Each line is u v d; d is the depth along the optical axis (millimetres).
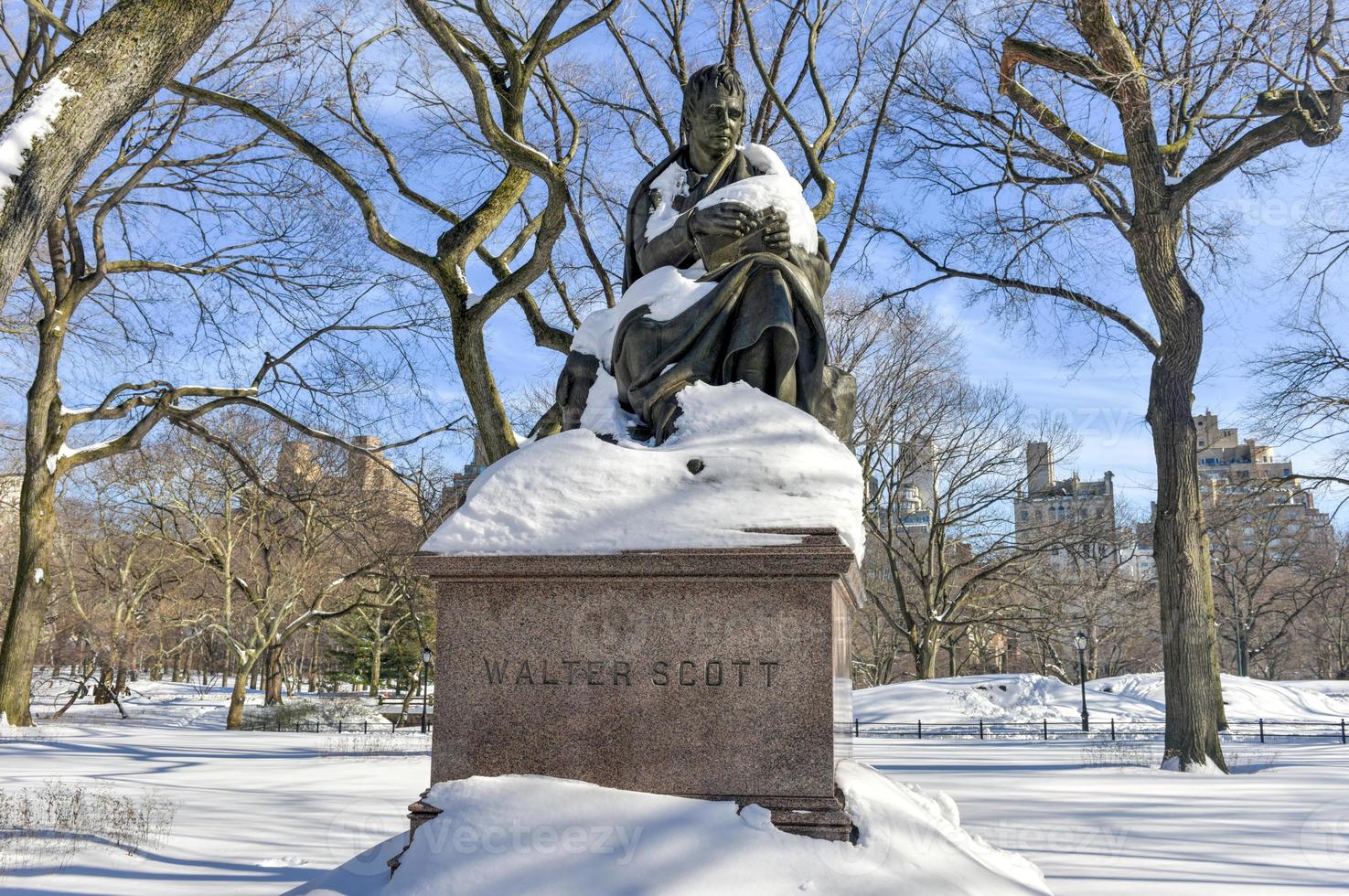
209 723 37031
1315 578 51312
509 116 15711
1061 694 38281
